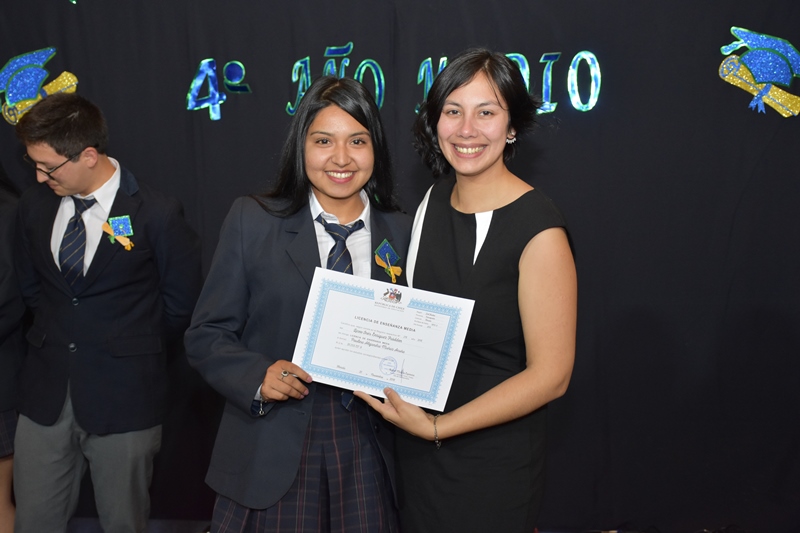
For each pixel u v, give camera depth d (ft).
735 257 7.95
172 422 8.67
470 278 4.74
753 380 8.07
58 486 6.77
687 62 7.76
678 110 7.82
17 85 8.27
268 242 5.00
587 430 8.32
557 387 4.50
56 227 6.71
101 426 6.53
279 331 4.94
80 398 6.53
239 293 5.02
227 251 5.04
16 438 6.75
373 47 7.97
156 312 6.91
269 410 4.90
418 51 7.92
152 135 8.29
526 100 4.73
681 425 8.19
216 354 4.85
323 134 4.86
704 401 8.14
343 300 4.76
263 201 5.17
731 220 7.91
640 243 8.04
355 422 5.04
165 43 8.16
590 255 8.09
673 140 7.87
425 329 4.71
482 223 4.79
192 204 8.36
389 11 7.92
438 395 4.71
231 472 4.99
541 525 8.46
